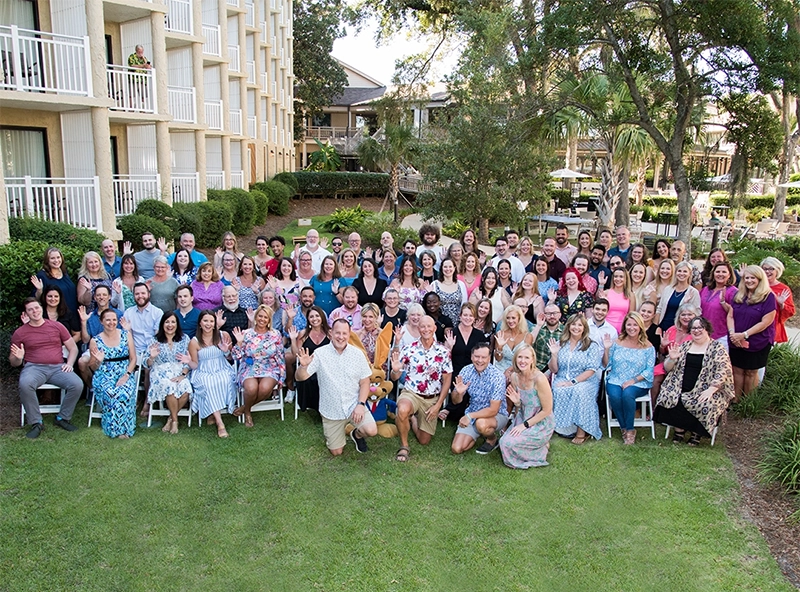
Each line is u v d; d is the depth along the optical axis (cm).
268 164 3422
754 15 1196
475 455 671
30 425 678
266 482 603
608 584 481
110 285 785
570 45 1375
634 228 2242
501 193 1681
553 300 816
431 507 572
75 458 628
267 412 763
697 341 694
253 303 834
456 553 511
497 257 954
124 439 672
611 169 1880
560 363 716
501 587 475
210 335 705
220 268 908
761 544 527
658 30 1541
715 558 511
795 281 1325
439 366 681
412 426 700
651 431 730
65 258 946
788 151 2597
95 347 674
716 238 1742
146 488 583
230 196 2181
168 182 1731
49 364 677
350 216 2508
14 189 1314
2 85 1190
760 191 3694
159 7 1616
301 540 522
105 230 1394
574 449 687
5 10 1359
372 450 677
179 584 470
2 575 470
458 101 1791
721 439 710
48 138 1466
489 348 675
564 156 3400
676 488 609
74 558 490
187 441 676
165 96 1678
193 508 557
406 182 3716
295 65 4506
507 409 703
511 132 1633
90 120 1406
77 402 759
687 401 686
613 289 799
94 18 1330
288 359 758
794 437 634
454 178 1705
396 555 506
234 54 2734
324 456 657
